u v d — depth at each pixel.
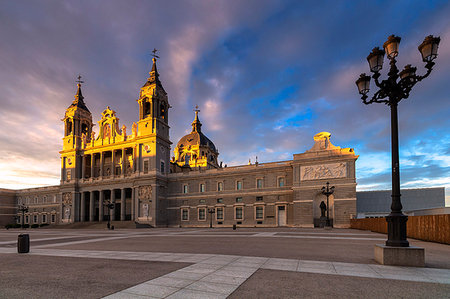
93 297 8.25
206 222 73.81
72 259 15.52
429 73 12.66
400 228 12.90
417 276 10.52
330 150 60.31
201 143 132.75
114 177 84.25
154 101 80.62
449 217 23.45
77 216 88.25
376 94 14.35
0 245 25.69
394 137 13.59
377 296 8.19
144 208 76.44
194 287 9.16
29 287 9.48
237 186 71.94
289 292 8.58
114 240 28.73
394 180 13.41
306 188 60.81
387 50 13.77
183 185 79.06
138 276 10.84
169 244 23.31
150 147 78.81
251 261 13.81
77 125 93.62
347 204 56.75
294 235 32.44
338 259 14.38
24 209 90.62
